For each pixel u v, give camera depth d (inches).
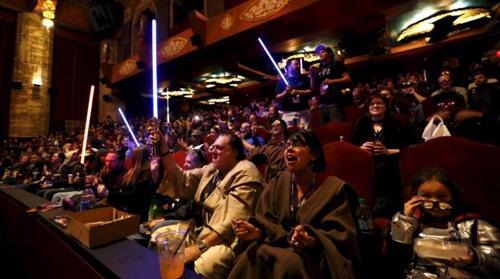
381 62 382.0
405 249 42.5
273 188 53.4
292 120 133.8
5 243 77.2
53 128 487.2
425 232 41.0
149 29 410.3
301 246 39.7
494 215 47.1
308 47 322.7
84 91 536.1
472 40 315.0
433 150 56.9
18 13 447.8
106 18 518.0
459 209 40.4
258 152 94.7
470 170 51.2
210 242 50.4
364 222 52.4
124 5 509.7
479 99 106.3
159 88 492.1
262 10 274.2
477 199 49.2
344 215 42.1
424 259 38.8
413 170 58.9
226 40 309.1
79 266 37.4
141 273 31.0
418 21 295.1
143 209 82.0
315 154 50.6
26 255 60.8
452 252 35.9
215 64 372.2
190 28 354.3
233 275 43.3
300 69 138.8
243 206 53.8
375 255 44.2
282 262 39.5
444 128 68.5
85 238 38.4
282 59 327.9
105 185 94.1
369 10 237.3
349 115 130.6
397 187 69.1
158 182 85.5
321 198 44.9
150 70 409.1
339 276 36.3
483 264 33.7
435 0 232.8
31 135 447.5
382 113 80.5
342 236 39.3
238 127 211.3
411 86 166.4
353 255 39.2
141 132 319.0
